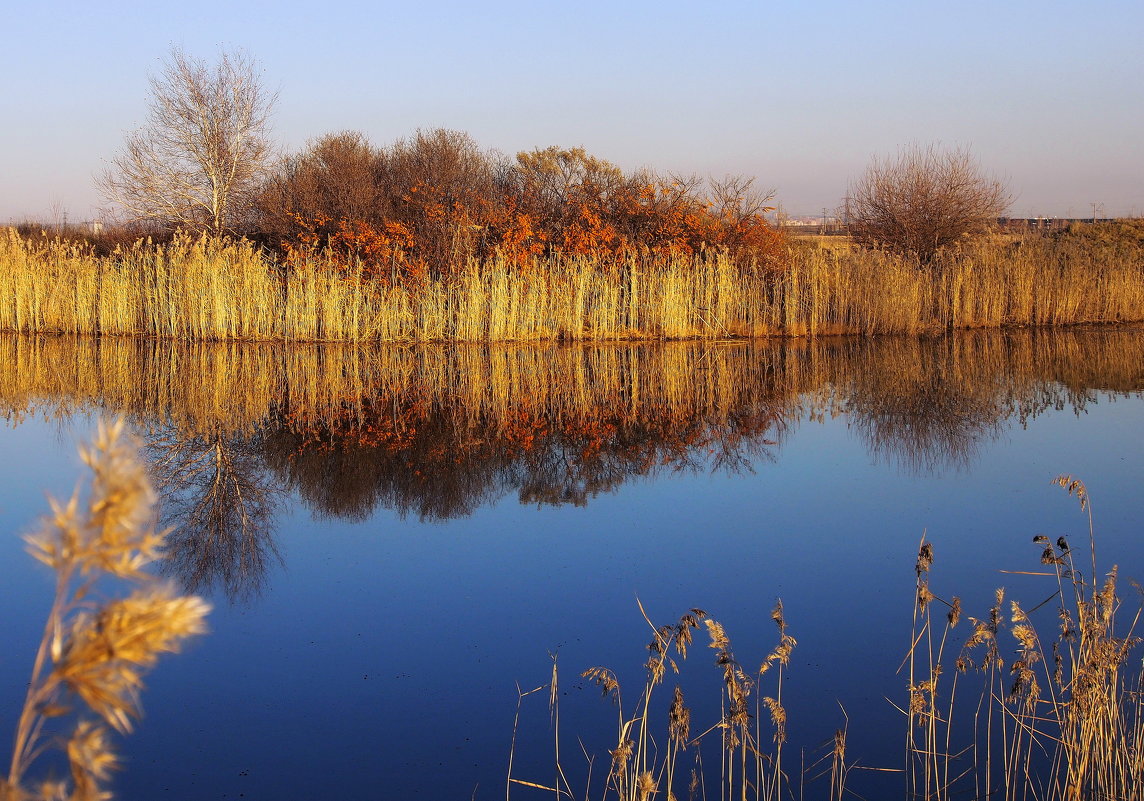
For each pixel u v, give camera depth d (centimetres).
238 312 2077
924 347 2005
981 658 539
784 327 2214
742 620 600
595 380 1609
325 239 2284
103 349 1927
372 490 921
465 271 2069
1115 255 2530
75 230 3166
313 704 495
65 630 95
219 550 741
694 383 1581
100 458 93
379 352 1914
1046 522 793
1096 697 388
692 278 2150
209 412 1306
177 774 427
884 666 534
